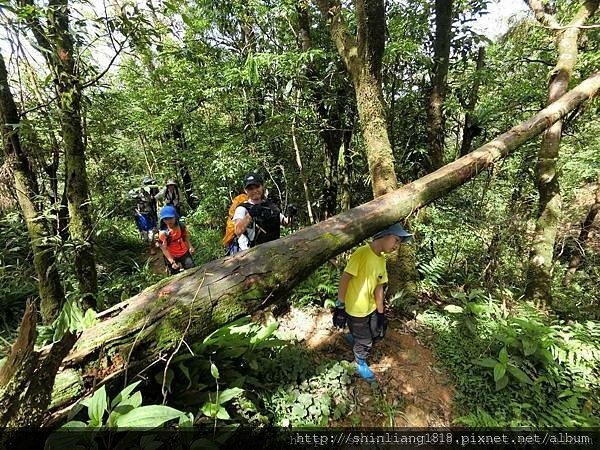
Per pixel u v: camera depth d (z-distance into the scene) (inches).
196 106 278.5
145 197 270.2
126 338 72.6
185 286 83.4
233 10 229.9
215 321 83.1
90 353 69.3
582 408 111.0
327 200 277.7
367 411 105.6
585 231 282.2
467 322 135.6
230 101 255.4
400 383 114.7
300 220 294.2
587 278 272.4
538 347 124.7
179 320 77.8
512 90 235.1
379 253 108.8
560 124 186.4
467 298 157.1
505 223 182.7
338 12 154.5
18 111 110.4
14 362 55.7
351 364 119.1
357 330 109.8
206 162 281.7
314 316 146.9
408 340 133.3
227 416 79.2
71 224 117.9
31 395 58.6
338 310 114.2
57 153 128.8
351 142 262.2
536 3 210.7
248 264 90.7
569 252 350.3
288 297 151.6
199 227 332.5
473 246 201.0
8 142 108.3
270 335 116.0
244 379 96.3
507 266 216.7
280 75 209.0
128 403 65.7
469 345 131.1
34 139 116.0
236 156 246.5
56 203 118.4
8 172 114.5
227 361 104.3
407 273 153.9
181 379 92.3
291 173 285.1
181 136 354.0
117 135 258.7
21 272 147.5
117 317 74.8
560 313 194.4
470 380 116.4
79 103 112.5
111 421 63.5
